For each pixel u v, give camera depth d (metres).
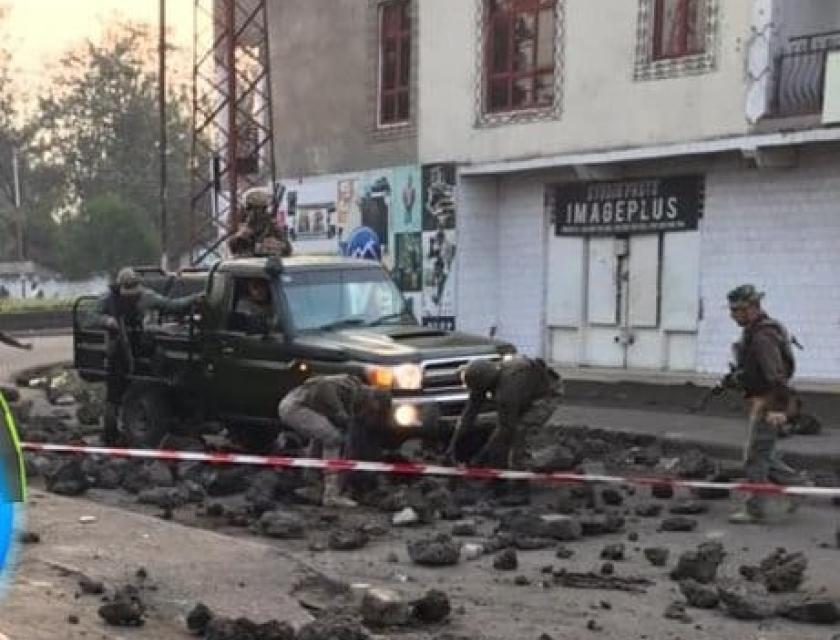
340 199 24.59
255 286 11.84
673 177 18.91
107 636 5.71
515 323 21.77
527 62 20.88
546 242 21.09
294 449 12.55
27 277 71.50
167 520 9.14
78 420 15.31
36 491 10.08
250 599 6.54
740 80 17.38
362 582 7.29
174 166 75.56
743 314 9.58
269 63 26.34
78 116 83.94
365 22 23.94
